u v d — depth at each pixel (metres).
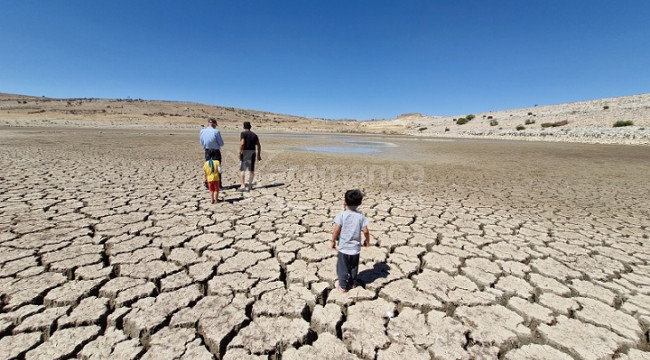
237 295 3.02
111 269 3.39
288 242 4.37
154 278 3.26
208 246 4.15
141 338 2.46
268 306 2.87
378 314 2.82
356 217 3.09
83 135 26.78
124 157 13.06
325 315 2.78
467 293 3.21
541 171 12.63
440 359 2.33
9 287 2.96
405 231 5.02
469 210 6.43
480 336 2.58
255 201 6.62
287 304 2.91
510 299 3.13
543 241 4.75
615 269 3.86
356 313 2.83
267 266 3.64
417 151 22.28
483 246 4.48
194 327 2.57
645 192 8.72
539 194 8.22
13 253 3.66
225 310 2.78
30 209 5.38
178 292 3.03
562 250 4.42
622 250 4.47
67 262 3.50
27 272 3.25
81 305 2.76
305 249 4.14
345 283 3.13
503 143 34.16
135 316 2.64
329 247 4.23
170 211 5.63
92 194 6.56
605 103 60.38
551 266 3.90
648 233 5.23
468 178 10.63
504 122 65.75
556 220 5.88
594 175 11.73
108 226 4.73
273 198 6.96
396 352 2.37
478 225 5.44
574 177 11.22
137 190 7.11
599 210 6.69
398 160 16.05
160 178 8.68
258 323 2.64
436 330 2.63
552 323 2.79
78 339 2.37
